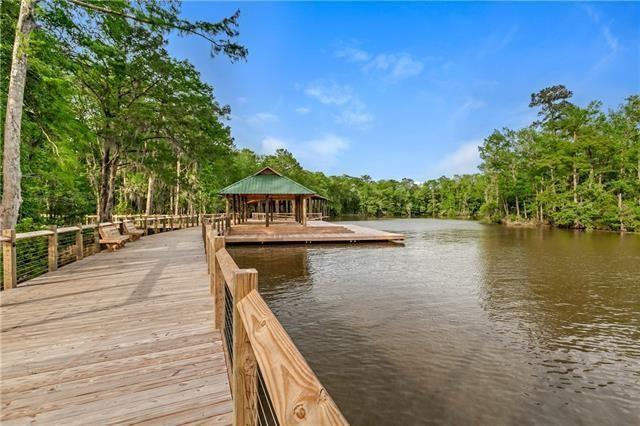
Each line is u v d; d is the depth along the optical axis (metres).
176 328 3.04
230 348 2.49
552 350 4.71
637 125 28.45
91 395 1.97
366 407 3.42
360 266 10.62
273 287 8.00
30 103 8.66
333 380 3.91
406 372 4.09
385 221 45.47
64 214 13.34
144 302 3.83
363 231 18.00
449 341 4.97
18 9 8.32
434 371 4.12
